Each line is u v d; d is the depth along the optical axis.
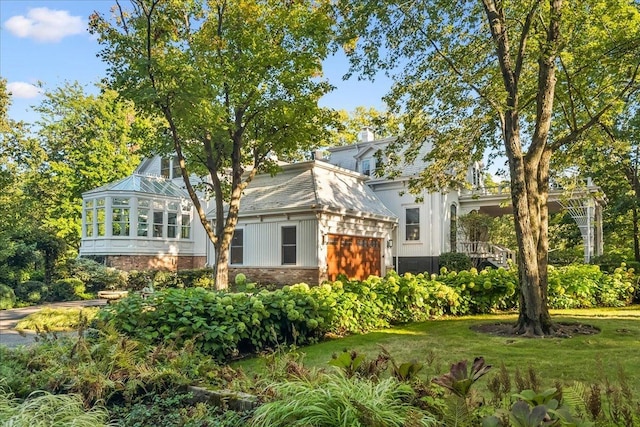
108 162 26.66
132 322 6.19
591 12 9.87
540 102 9.52
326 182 19.19
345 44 10.53
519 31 10.44
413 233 22.12
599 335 8.55
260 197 19.23
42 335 5.25
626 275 14.59
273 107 14.05
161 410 3.70
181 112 12.12
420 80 10.62
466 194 23.19
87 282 19.47
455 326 9.80
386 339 8.22
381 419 2.46
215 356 6.42
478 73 10.00
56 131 27.36
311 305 7.95
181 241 24.38
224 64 13.44
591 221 19.36
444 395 2.80
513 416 1.89
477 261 21.08
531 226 9.27
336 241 17.97
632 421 2.52
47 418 3.23
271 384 3.43
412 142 11.59
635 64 10.52
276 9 13.55
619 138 18.03
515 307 12.84
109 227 21.81
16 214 19.98
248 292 8.27
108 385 3.80
